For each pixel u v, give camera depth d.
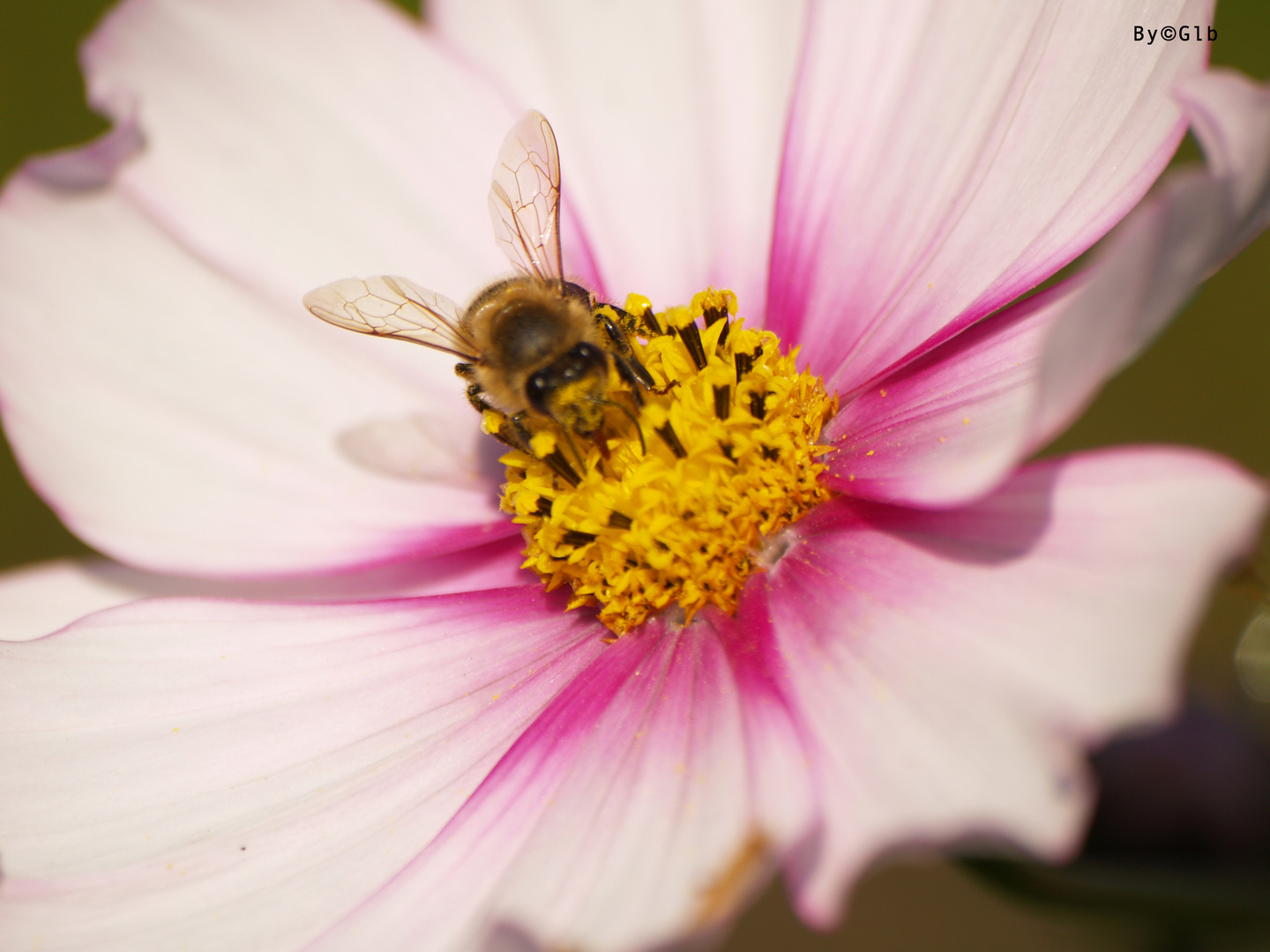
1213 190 0.07
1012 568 0.08
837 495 0.09
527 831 0.09
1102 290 0.07
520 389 0.09
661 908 0.08
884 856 0.07
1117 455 0.08
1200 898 0.08
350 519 0.10
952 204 0.10
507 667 0.09
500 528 0.10
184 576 0.10
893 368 0.09
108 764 0.09
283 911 0.09
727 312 0.10
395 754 0.09
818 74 0.10
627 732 0.09
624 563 0.09
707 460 0.09
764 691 0.09
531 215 0.10
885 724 0.08
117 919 0.09
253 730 0.09
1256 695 0.09
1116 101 0.09
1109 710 0.07
